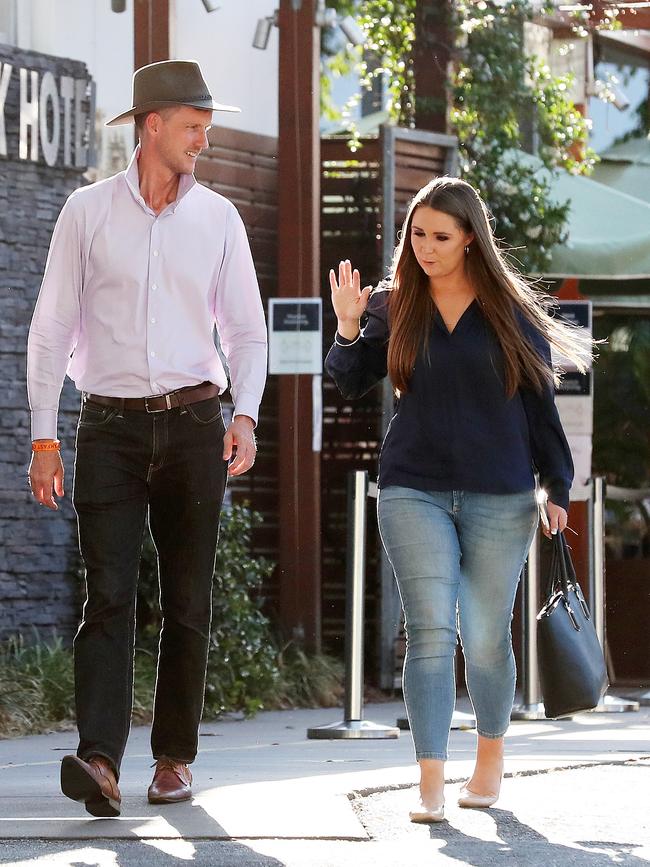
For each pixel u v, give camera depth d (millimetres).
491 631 14141
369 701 31125
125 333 14094
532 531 14016
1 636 27609
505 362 13633
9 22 31219
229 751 20688
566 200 35938
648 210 35969
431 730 13703
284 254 32094
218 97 33875
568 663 14164
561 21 39375
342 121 36156
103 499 14047
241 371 14727
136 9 31031
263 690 28234
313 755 19953
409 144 33250
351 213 33625
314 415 31844
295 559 31875
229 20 34375
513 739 21953
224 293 14680
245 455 14477
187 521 14367
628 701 28047
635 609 36875
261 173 34062
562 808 14781
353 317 14188
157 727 14594
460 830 13445
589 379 29891
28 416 28328
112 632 13945
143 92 14141
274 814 13758
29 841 12641
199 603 14523
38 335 14211
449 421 13656
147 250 14164
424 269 13570
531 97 36281
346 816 13688
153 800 14391
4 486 27891
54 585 28516
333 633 33344
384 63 35375
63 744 22141
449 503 13781
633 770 17766
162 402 14109
